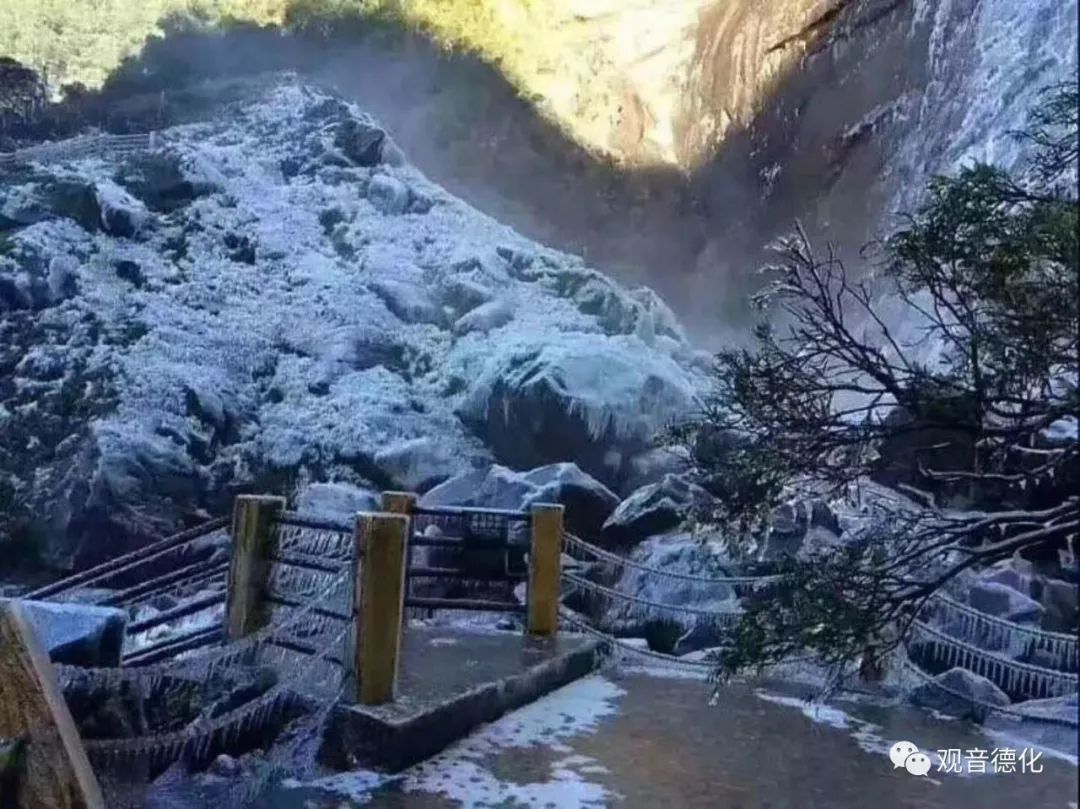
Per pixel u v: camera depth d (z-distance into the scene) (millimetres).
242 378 11125
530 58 22109
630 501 8352
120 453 9289
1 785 2721
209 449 10141
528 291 13312
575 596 7051
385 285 12758
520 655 5430
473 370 11500
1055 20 9117
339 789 3707
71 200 12547
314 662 4332
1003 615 5199
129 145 14508
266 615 4688
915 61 12773
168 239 12719
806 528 5746
